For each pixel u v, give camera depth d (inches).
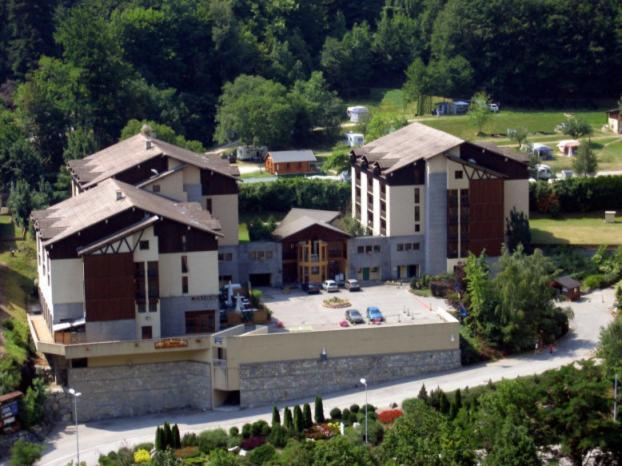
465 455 4628.4
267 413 5743.1
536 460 4660.4
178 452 5221.5
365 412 5364.2
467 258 6712.6
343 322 6176.2
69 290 5841.5
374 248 7076.8
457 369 5994.1
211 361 5826.8
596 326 6373.0
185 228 5925.2
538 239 7544.3
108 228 5841.5
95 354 5713.6
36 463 5290.4
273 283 7032.5
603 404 4953.3
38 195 7726.4
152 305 5846.5
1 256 7047.2
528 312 6122.1
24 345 6013.8
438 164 6934.1
